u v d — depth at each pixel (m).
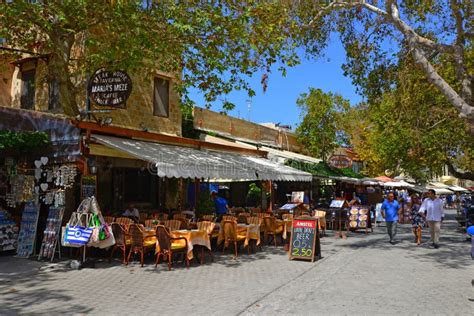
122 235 10.79
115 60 12.27
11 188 12.23
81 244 10.03
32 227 11.60
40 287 8.33
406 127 22.80
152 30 12.05
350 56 15.30
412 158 26.84
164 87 18.03
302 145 30.41
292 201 20.41
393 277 9.41
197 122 20.48
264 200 23.22
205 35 12.39
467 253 13.02
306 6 13.66
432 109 19.97
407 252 13.25
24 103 16.61
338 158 23.84
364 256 12.41
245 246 12.73
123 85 12.09
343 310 6.83
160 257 11.58
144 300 7.41
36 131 11.75
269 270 10.18
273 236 14.59
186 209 17.14
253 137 24.78
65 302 7.26
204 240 11.04
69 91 12.67
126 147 11.44
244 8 11.95
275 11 12.49
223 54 12.38
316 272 9.97
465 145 24.56
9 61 16.41
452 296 7.74
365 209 19.73
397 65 15.39
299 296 7.73
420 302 7.32
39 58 15.67
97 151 11.65
